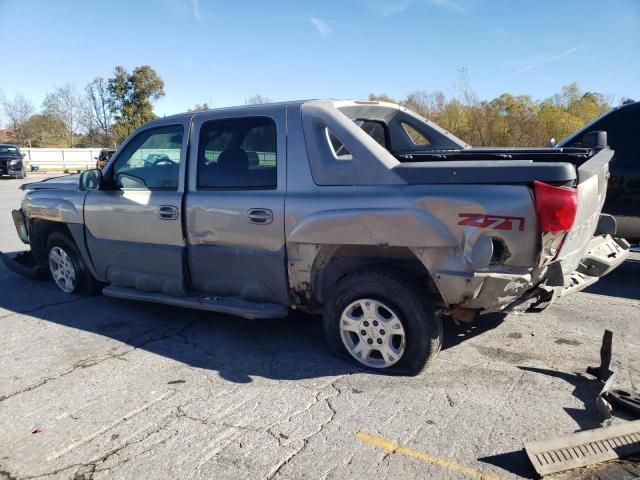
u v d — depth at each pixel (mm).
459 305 3502
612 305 5348
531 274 3289
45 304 5746
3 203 15953
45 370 4066
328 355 4223
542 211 3117
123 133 47406
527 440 2963
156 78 47500
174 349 4430
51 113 56312
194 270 4609
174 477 2723
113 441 3070
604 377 3645
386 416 3254
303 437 3053
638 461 2711
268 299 4270
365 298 3787
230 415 3324
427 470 2723
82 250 5547
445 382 3680
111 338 4711
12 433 3189
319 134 3938
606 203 6246
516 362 3994
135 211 4875
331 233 3738
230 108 4465
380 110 4938
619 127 6168
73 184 5699
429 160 4809
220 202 4301
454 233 3357
